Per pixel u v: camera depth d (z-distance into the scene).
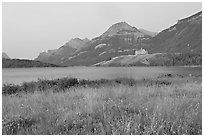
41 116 5.38
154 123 4.49
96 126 4.69
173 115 5.07
